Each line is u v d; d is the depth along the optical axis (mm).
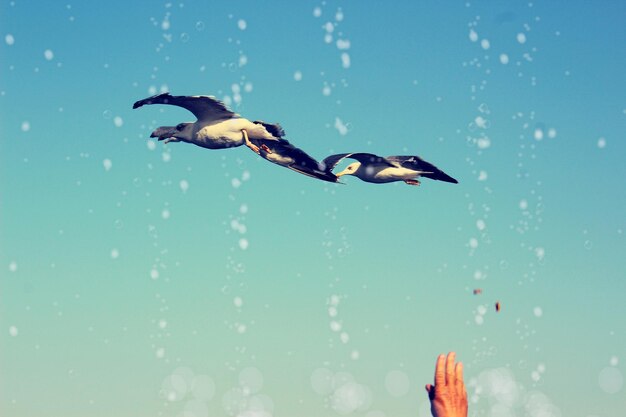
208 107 3900
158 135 4078
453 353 1413
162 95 3861
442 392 1377
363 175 4508
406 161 4527
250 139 4016
